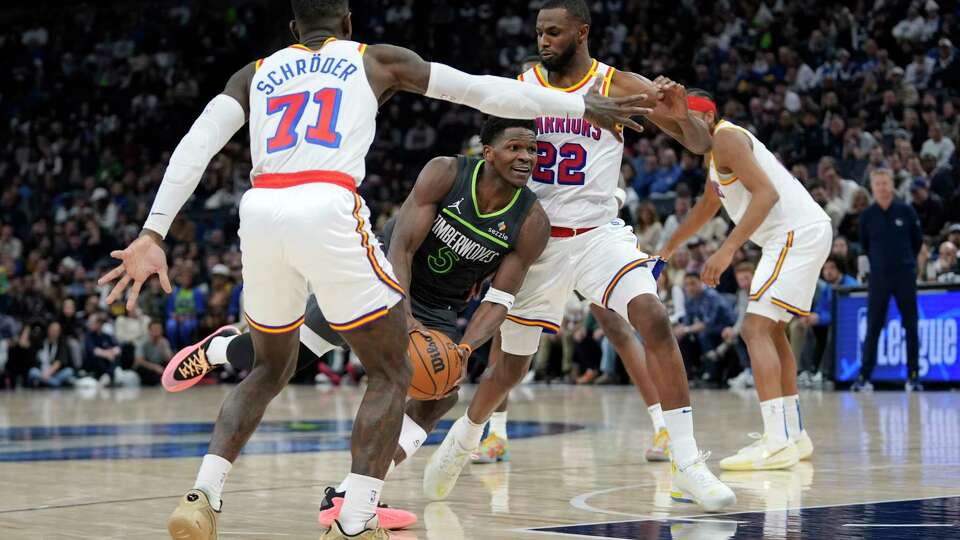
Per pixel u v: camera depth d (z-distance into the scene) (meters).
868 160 15.51
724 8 20.16
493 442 5.80
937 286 12.20
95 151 25.41
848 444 6.53
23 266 21.27
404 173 21.91
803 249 5.66
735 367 13.66
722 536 3.45
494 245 4.20
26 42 27.91
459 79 3.42
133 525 3.77
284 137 3.29
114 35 27.50
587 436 7.45
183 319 17.64
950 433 7.18
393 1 24.95
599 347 15.16
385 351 3.32
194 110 25.77
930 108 15.96
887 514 3.89
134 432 8.28
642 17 21.08
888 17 18.03
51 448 6.90
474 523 3.84
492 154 4.11
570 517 3.95
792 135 16.61
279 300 3.37
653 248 14.41
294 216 3.19
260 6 26.66
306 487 4.83
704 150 4.53
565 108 3.50
